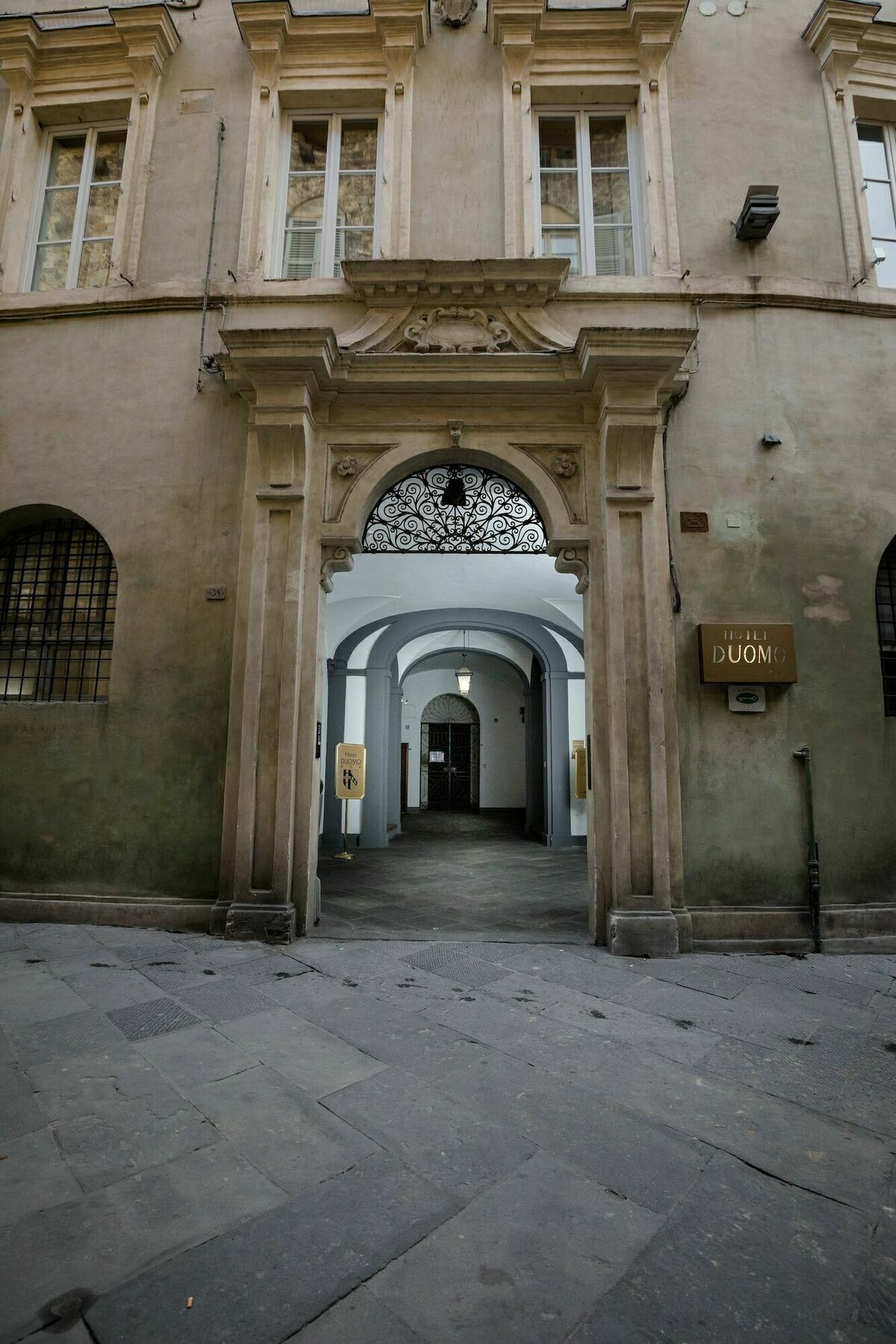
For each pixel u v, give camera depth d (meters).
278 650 5.33
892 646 5.73
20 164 6.46
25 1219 2.04
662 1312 1.75
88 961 4.46
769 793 5.26
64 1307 1.72
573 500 5.60
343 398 5.69
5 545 6.18
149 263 6.12
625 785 5.08
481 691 21.31
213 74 6.41
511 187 6.05
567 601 11.51
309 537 5.52
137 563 5.68
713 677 5.23
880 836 5.27
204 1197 2.16
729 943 5.02
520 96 6.18
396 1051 3.26
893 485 5.68
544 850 11.70
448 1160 2.39
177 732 5.46
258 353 5.22
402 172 6.10
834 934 5.09
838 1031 3.59
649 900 4.97
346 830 11.74
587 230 6.28
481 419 5.68
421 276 5.68
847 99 6.21
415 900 7.07
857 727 5.37
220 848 5.28
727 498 5.56
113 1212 2.08
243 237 6.07
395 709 14.35
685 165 6.07
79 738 5.55
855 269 5.93
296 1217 2.08
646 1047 3.36
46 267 6.56
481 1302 1.77
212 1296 1.76
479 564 9.71
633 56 6.19
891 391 5.79
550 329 5.74
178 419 5.83
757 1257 1.96
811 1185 2.30
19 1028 3.42
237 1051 3.22
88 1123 2.57
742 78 6.25
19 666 6.03
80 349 6.05
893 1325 1.72
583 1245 1.99
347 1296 1.78
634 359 5.12
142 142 6.32
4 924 5.29
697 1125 2.66
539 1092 2.90
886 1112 2.79
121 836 5.42
